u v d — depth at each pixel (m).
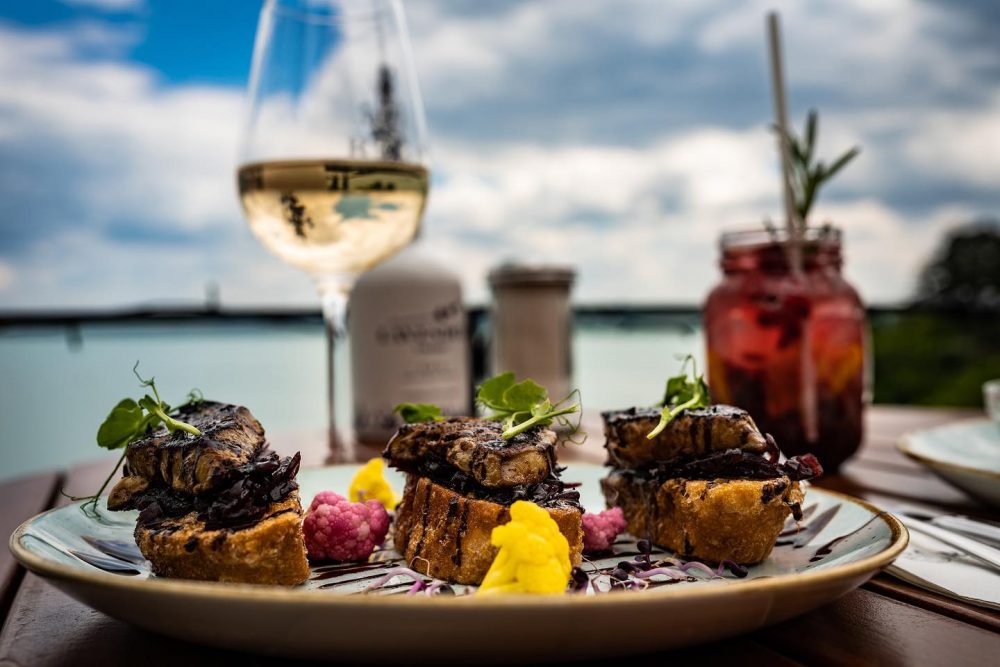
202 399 0.29
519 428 0.27
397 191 0.41
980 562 0.24
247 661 0.19
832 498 0.28
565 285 0.56
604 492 0.33
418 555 0.27
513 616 0.16
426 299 0.50
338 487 0.34
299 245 0.41
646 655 0.19
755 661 0.19
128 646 0.20
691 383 0.31
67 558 0.23
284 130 0.40
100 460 0.51
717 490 0.26
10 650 0.20
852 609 0.22
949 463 0.31
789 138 0.41
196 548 0.23
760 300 0.38
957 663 0.18
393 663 0.18
